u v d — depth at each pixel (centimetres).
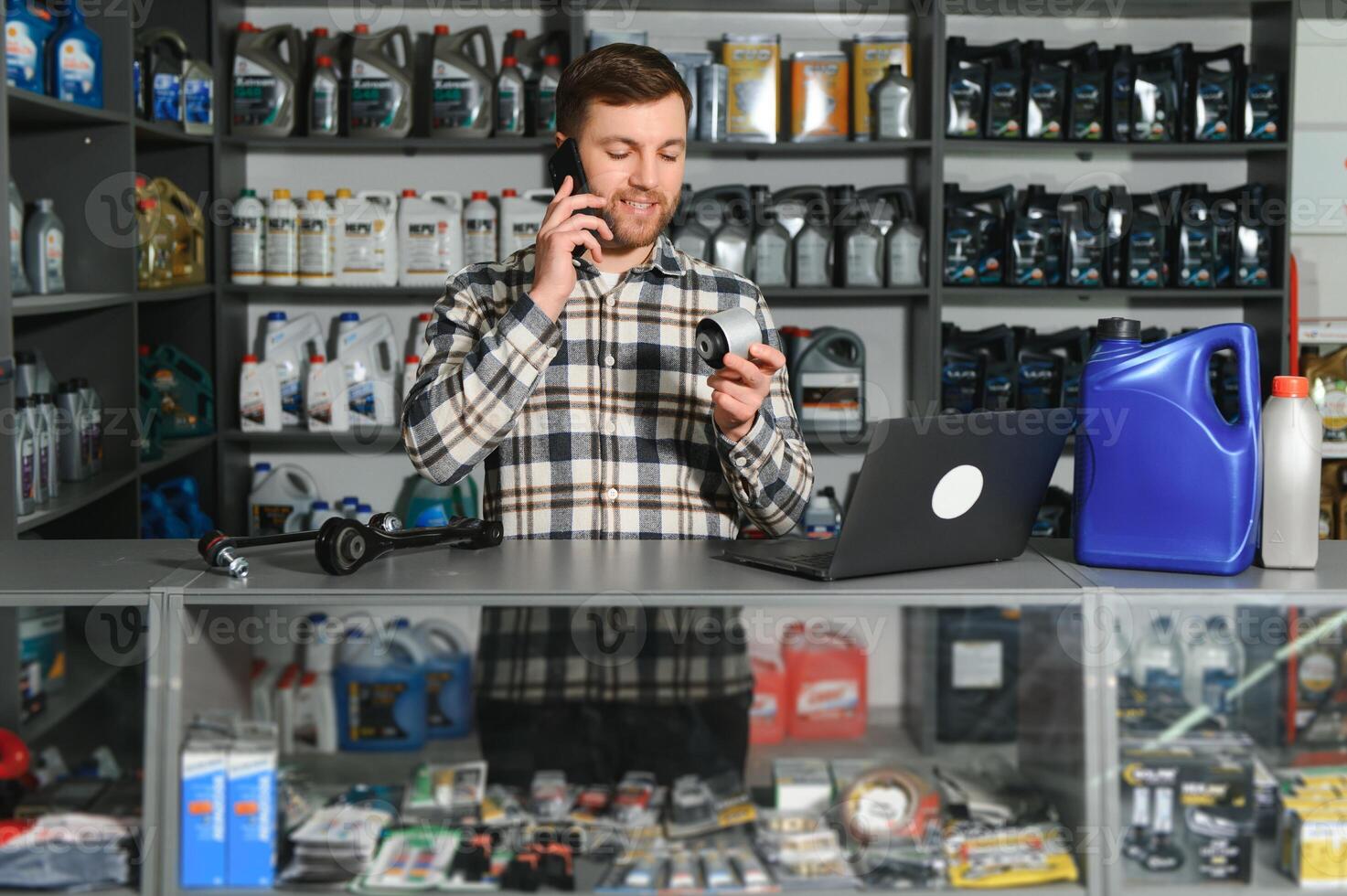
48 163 278
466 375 146
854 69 340
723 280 170
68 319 284
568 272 146
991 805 117
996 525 131
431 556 136
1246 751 118
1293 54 331
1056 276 345
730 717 116
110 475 279
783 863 117
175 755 115
